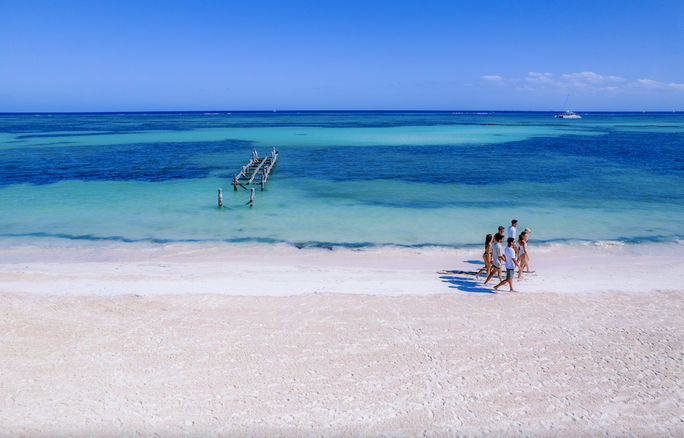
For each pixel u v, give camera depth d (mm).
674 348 10250
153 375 9109
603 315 11891
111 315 11664
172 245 18562
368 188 31391
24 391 8531
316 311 12023
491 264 14562
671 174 37188
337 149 58688
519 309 12219
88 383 8820
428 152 54875
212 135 86000
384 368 9430
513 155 51500
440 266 16141
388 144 65812
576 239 19547
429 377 9125
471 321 11492
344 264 16312
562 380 9062
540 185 32469
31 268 15555
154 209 24828
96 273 14977
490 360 9734
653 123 153500
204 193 29422
